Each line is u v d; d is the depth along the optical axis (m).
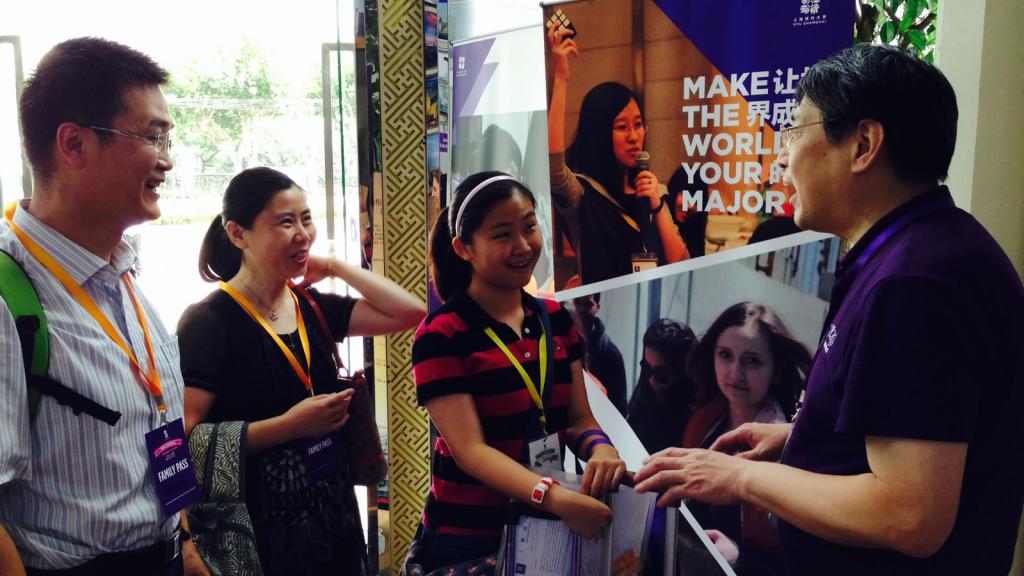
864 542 0.98
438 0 2.74
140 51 1.30
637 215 1.94
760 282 1.84
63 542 1.19
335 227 3.38
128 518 1.26
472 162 2.71
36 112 1.21
